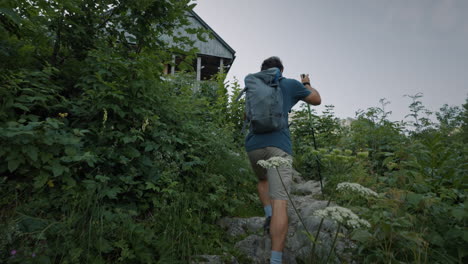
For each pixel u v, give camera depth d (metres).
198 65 14.02
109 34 2.82
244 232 2.43
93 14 2.49
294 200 3.35
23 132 1.60
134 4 2.51
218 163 3.15
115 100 2.34
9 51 2.20
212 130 3.64
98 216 1.64
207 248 2.01
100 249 1.46
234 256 2.00
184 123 3.16
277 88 1.90
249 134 2.03
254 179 3.51
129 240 1.64
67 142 1.85
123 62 2.33
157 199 2.23
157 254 1.68
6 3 1.81
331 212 1.36
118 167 2.32
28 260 1.29
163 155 2.63
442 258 1.52
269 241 2.15
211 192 2.86
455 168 2.32
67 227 1.54
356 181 2.70
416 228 1.72
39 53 2.52
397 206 1.68
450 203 2.04
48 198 1.81
